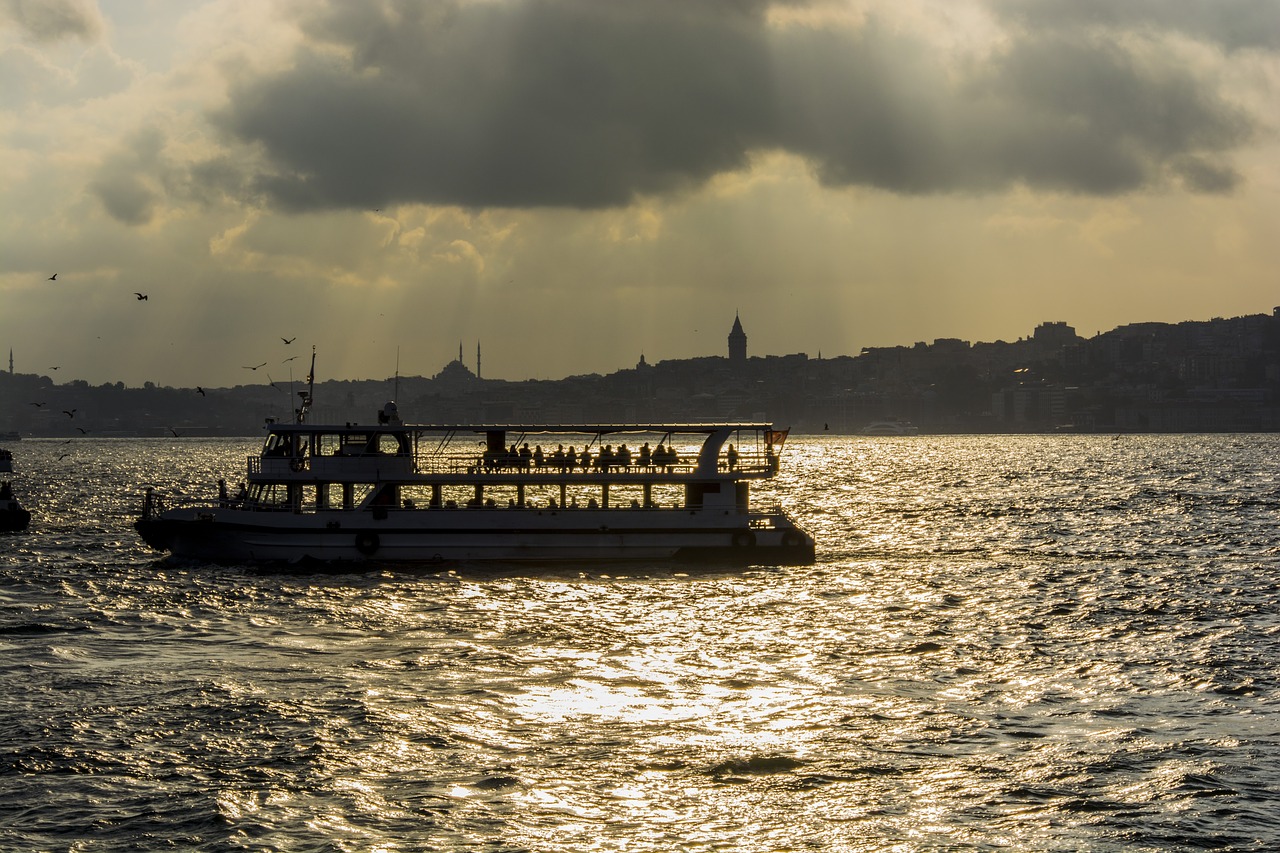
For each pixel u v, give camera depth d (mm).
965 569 98438
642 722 54344
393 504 94250
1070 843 43000
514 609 77438
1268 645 69812
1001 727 53969
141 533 93812
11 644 69562
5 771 48875
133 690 59344
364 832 43656
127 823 44406
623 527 93188
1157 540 124250
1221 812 45281
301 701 57219
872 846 42781
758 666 63938
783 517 95938
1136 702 57906
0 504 131500
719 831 43812
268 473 93438
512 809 45406
